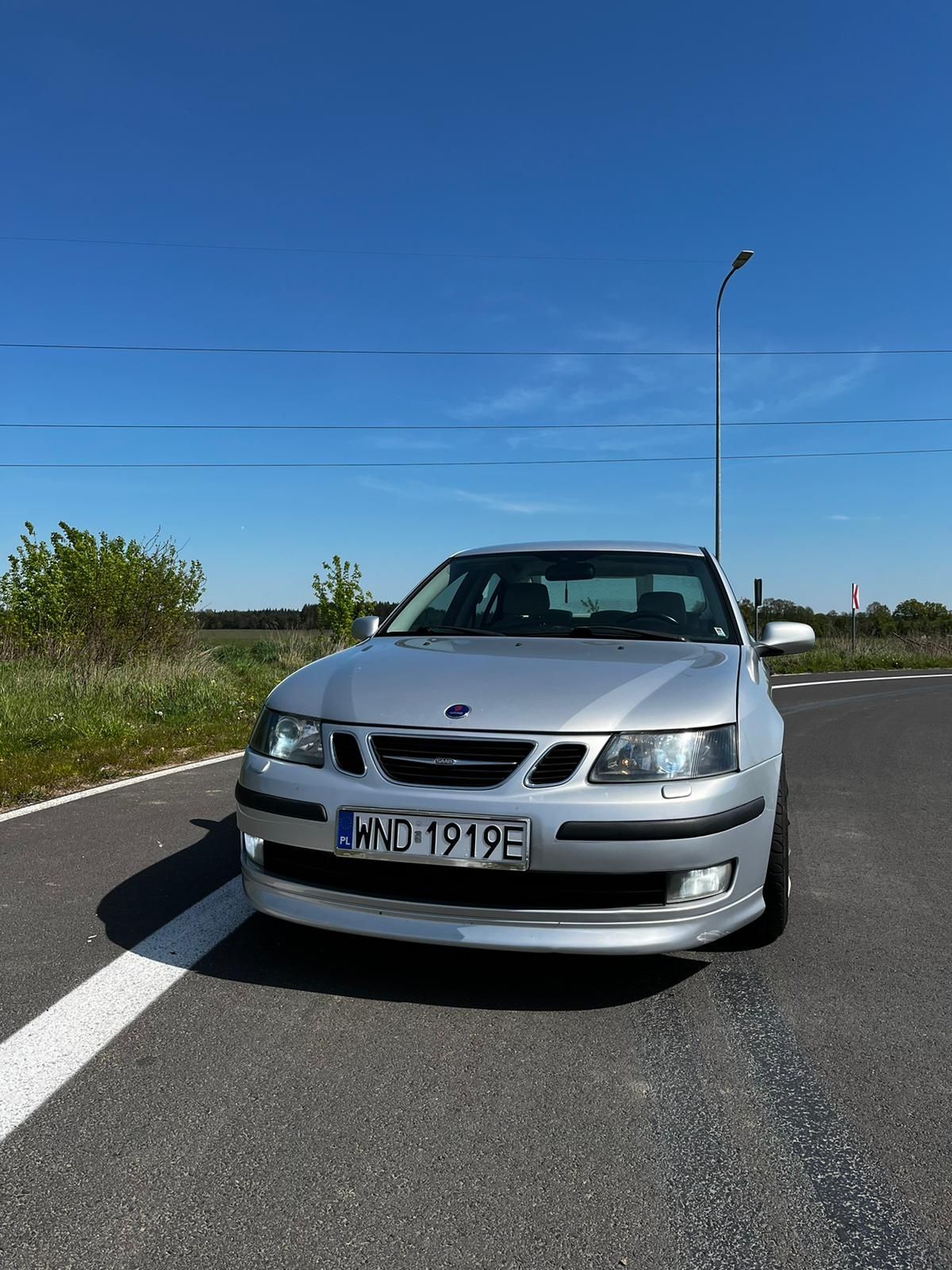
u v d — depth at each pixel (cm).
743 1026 270
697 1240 174
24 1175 189
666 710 282
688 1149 204
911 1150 206
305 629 2153
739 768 282
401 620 435
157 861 430
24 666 1359
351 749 283
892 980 308
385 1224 176
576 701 283
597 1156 201
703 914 273
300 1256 167
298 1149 201
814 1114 221
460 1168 195
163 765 720
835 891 418
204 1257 166
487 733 271
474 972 304
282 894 289
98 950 315
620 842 261
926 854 490
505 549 475
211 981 291
